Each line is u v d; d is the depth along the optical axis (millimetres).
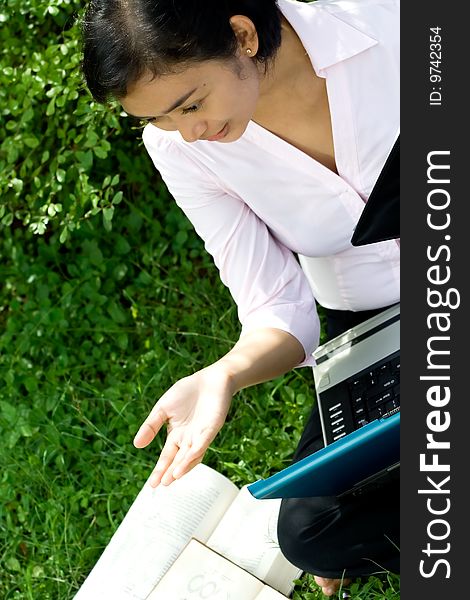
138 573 2242
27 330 3047
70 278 3227
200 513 2316
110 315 3104
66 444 2791
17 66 3027
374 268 2113
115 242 3188
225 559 2168
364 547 2055
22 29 2990
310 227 2037
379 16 1813
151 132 2012
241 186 1998
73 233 3189
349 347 2170
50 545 2576
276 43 1644
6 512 2684
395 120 1842
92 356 3010
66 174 2959
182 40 1497
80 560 2527
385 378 2051
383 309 2230
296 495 1790
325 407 2121
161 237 3150
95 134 2768
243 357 1973
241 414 2730
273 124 1867
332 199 1967
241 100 1616
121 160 3115
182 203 2105
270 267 2098
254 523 2277
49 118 2945
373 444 1616
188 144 1957
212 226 2100
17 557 2637
